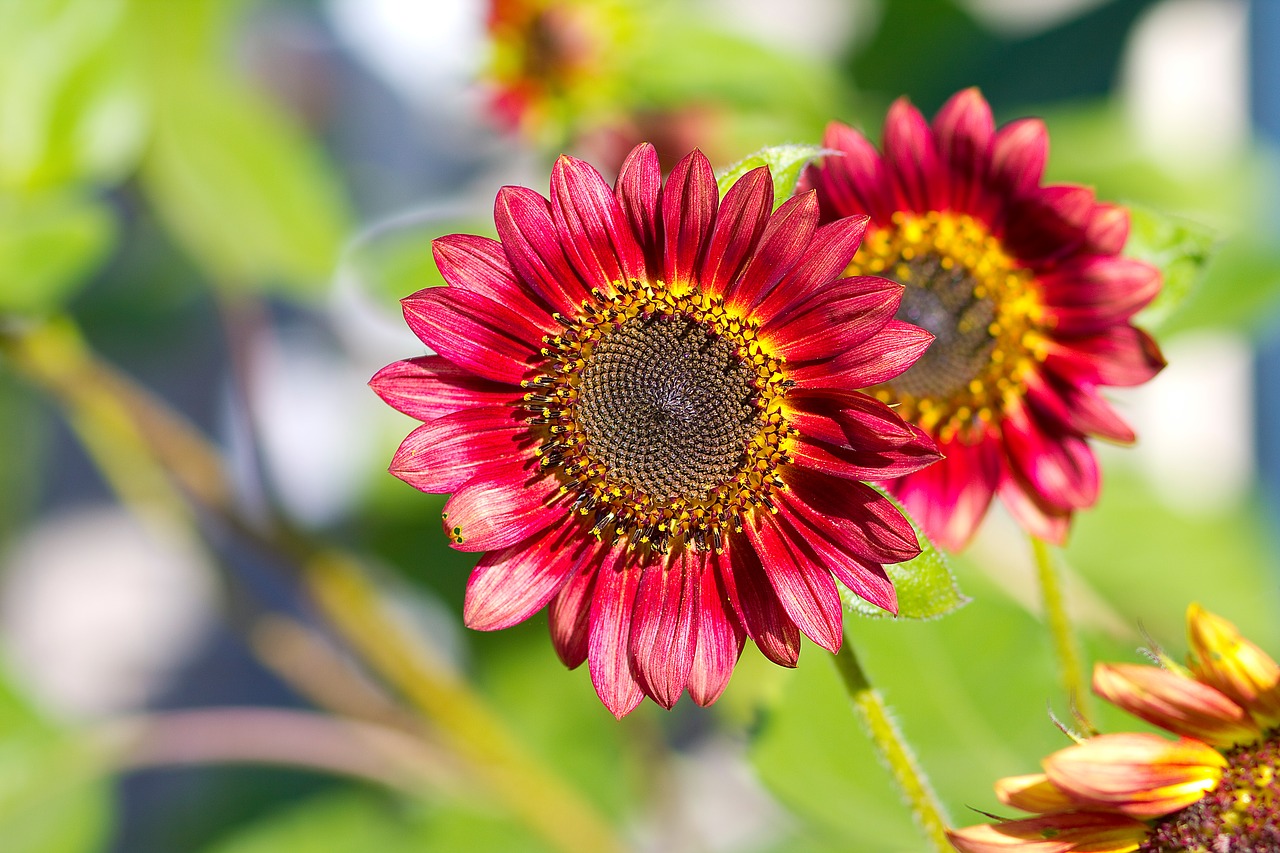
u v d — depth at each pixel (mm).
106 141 1032
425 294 828
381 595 1142
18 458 1448
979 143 875
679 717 1307
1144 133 1133
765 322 832
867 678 838
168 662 1609
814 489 828
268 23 1548
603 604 840
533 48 1037
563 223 826
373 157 1532
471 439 837
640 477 839
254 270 1050
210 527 1070
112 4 1027
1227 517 1191
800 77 1026
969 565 985
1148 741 807
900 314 887
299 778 1167
